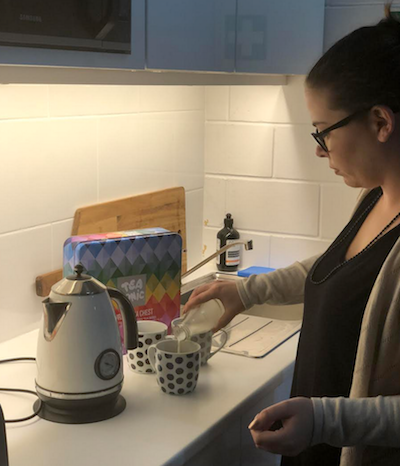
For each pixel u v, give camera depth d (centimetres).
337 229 220
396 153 118
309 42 205
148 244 158
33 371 148
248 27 176
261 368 152
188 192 231
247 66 178
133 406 132
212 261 242
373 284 120
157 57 143
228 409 131
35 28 111
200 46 158
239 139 230
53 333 124
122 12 128
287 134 222
